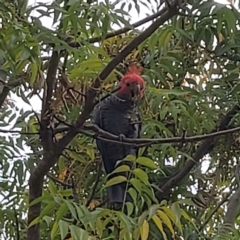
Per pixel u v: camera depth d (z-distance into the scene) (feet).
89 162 12.80
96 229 7.90
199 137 8.61
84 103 8.80
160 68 12.43
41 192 9.05
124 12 8.93
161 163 12.89
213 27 10.52
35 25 8.19
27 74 8.42
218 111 12.37
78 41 8.73
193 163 12.71
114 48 12.32
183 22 11.00
